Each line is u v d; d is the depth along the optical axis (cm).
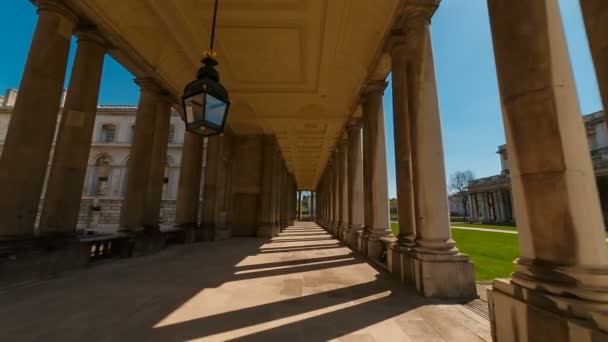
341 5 779
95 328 368
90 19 820
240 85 1298
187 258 991
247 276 702
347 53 1003
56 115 723
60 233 746
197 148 1628
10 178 638
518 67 339
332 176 2412
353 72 1121
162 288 579
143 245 1081
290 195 3794
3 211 623
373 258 968
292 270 782
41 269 658
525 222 324
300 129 1919
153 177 1236
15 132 658
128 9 831
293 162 3162
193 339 339
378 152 1077
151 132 1180
